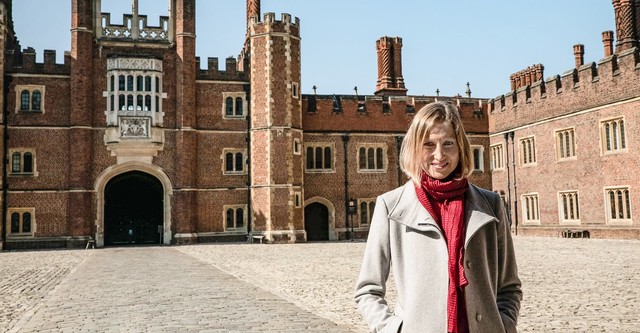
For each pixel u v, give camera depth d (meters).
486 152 36.59
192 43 31.81
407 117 35.91
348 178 34.69
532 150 32.06
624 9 31.25
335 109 34.81
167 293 10.97
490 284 2.58
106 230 33.56
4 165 29.36
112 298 10.41
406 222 2.62
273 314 8.62
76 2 30.38
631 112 24.98
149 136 30.94
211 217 31.97
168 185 31.30
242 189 32.44
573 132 28.66
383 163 35.28
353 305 9.52
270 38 31.78
